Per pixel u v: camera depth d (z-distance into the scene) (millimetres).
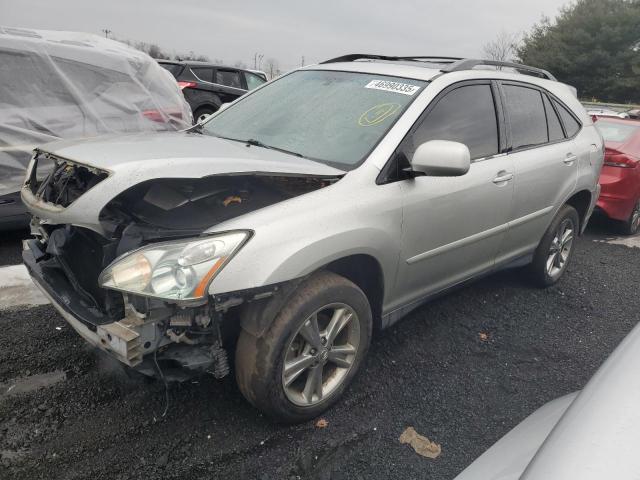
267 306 2428
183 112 6336
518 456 1526
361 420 2807
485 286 4727
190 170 2340
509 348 3697
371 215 2742
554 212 4414
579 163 4574
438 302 4293
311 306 2531
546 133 4336
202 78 11648
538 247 4504
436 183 3139
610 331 4094
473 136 3537
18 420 2615
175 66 11430
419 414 2896
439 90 3301
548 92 4457
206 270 2166
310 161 2852
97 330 2266
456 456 2596
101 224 2367
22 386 2875
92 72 5438
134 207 2553
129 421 2662
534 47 40219
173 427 2641
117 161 2367
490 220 3641
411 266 3109
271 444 2576
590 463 1162
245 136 3414
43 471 2318
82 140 2926
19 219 4879
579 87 38281
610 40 36781
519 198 3879
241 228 2303
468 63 3680
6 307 3742
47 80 5113
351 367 2877
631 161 6887
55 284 2617
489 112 3705
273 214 2420
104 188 2285
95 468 2357
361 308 2799
